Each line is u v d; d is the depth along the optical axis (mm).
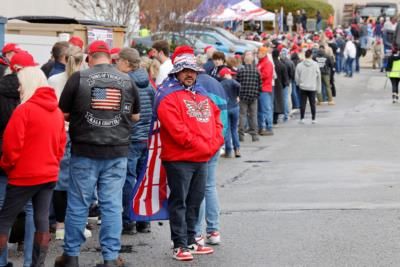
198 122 9258
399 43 43875
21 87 8234
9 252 9859
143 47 25438
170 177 9352
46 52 13852
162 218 9664
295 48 29688
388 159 16875
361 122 24453
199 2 29969
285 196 13070
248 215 11703
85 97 8586
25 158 8203
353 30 52281
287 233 10570
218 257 9531
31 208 8711
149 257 9633
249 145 19984
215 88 10484
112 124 8703
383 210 11773
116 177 8844
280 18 58031
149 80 10766
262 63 21844
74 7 25125
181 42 28938
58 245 10195
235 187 14062
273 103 24047
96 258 9641
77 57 9797
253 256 9523
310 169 15797
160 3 28500
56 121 8344
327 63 30062
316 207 12109
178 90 9250
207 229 10102
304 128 23359
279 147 19469
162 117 9148
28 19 15734
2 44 12219
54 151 8383
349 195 12961
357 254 9461
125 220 10789
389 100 31641
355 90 36094
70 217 8789
